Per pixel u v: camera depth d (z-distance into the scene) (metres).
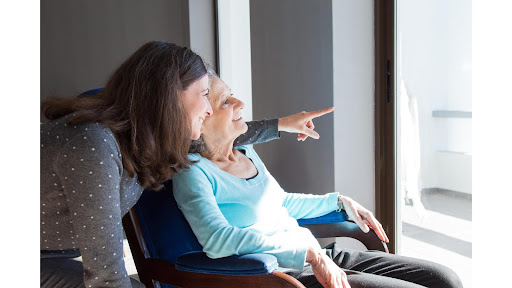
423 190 2.30
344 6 2.43
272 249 1.56
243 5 3.59
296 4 2.68
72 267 1.40
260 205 1.83
